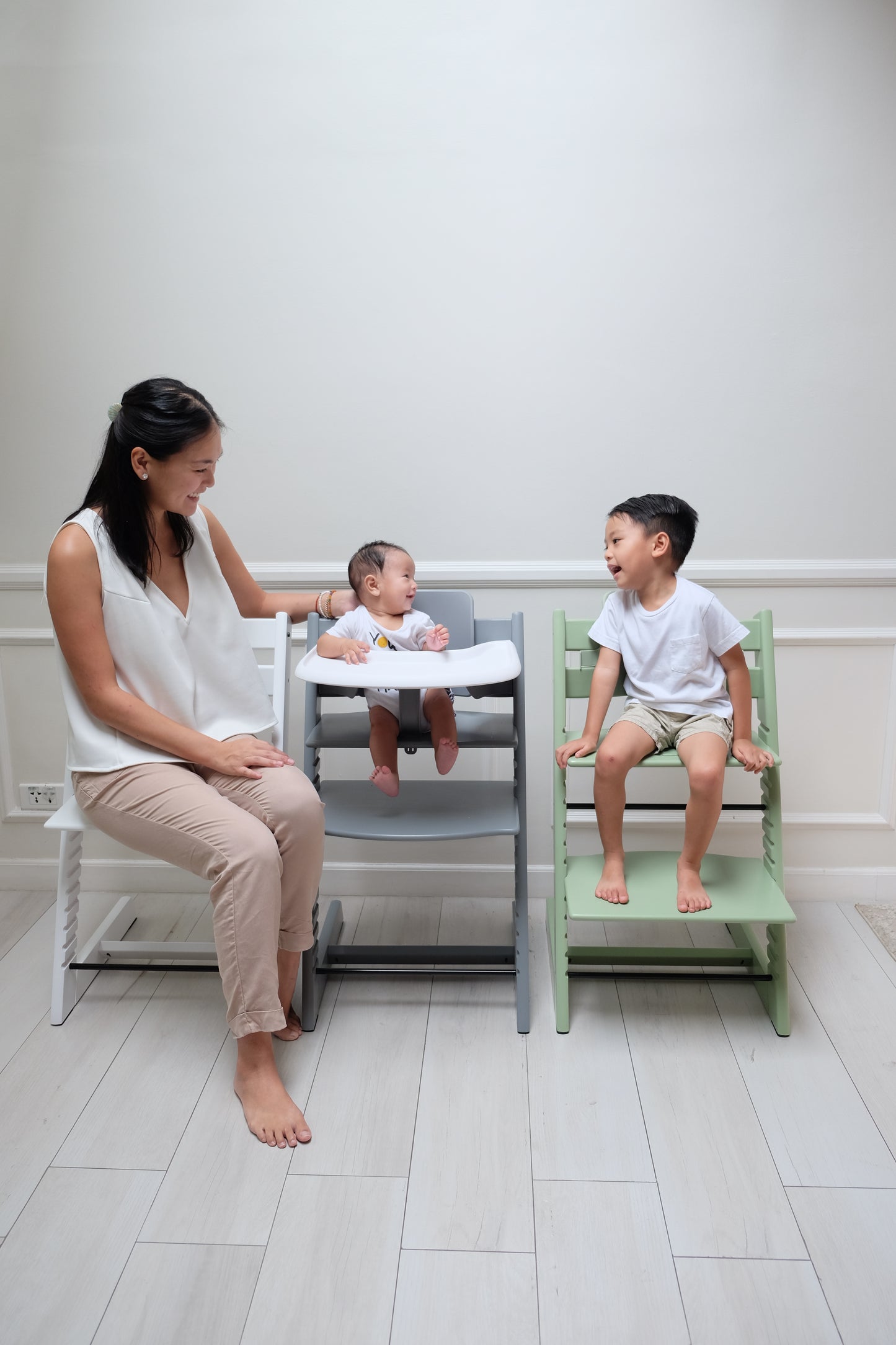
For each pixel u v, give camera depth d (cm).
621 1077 168
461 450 214
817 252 203
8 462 220
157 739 160
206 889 242
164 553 169
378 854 239
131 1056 175
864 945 214
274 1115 154
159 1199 140
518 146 202
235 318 211
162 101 203
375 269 207
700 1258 129
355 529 220
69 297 212
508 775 232
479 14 198
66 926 186
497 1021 186
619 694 194
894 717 225
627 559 178
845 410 209
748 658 224
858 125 198
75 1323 119
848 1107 160
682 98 199
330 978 202
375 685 157
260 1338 117
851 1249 130
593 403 211
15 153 206
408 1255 130
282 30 200
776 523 215
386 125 202
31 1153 149
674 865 188
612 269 205
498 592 223
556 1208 138
